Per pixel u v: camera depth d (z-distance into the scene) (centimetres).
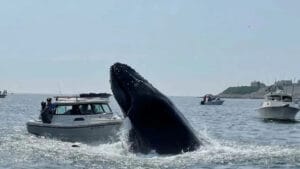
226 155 3703
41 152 4394
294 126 9144
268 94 11550
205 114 14825
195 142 3678
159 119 3553
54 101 6066
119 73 3622
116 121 5803
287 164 3497
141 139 3597
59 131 5775
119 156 3806
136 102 3544
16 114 13138
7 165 3753
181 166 3366
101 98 6244
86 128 5666
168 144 3553
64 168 3588
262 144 4897
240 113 15900
